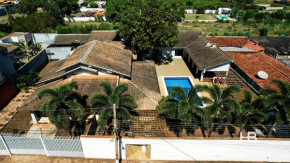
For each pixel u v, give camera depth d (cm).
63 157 1788
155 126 1916
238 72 3161
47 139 1684
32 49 3812
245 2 9812
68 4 7506
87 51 2416
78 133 2028
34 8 7344
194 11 8456
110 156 1775
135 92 2228
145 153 1820
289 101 1697
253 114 1703
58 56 3731
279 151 1692
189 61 3688
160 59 3797
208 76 3206
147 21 2941
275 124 1919
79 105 1705
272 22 6294
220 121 1794
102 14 7431
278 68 2845
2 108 2459
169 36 3006
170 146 1691
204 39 3716
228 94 1791
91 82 2252
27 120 2280
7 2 8562
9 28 5031
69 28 4856
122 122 1791
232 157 1753
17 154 1797
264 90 1895
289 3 10069
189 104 1667
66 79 2350
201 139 1645
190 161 1778
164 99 1895
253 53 3347
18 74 2816
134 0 4203
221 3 10100
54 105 1636
